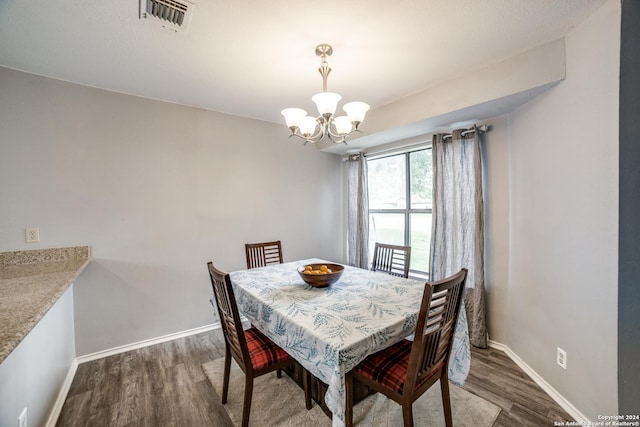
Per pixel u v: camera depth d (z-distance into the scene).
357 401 1.81
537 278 2.04
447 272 2.79
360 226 3.67
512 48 1.85
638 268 1.36
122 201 2.46
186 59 1.94
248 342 1.74
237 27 1.59
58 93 2.20
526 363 2.16
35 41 1.71
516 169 2.29
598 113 1.51
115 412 1.73
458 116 2.42
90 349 2.33
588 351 1.58
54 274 1.81
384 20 1.54
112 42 1.73
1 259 2.01
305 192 3.69
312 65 2.03
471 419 1.66
